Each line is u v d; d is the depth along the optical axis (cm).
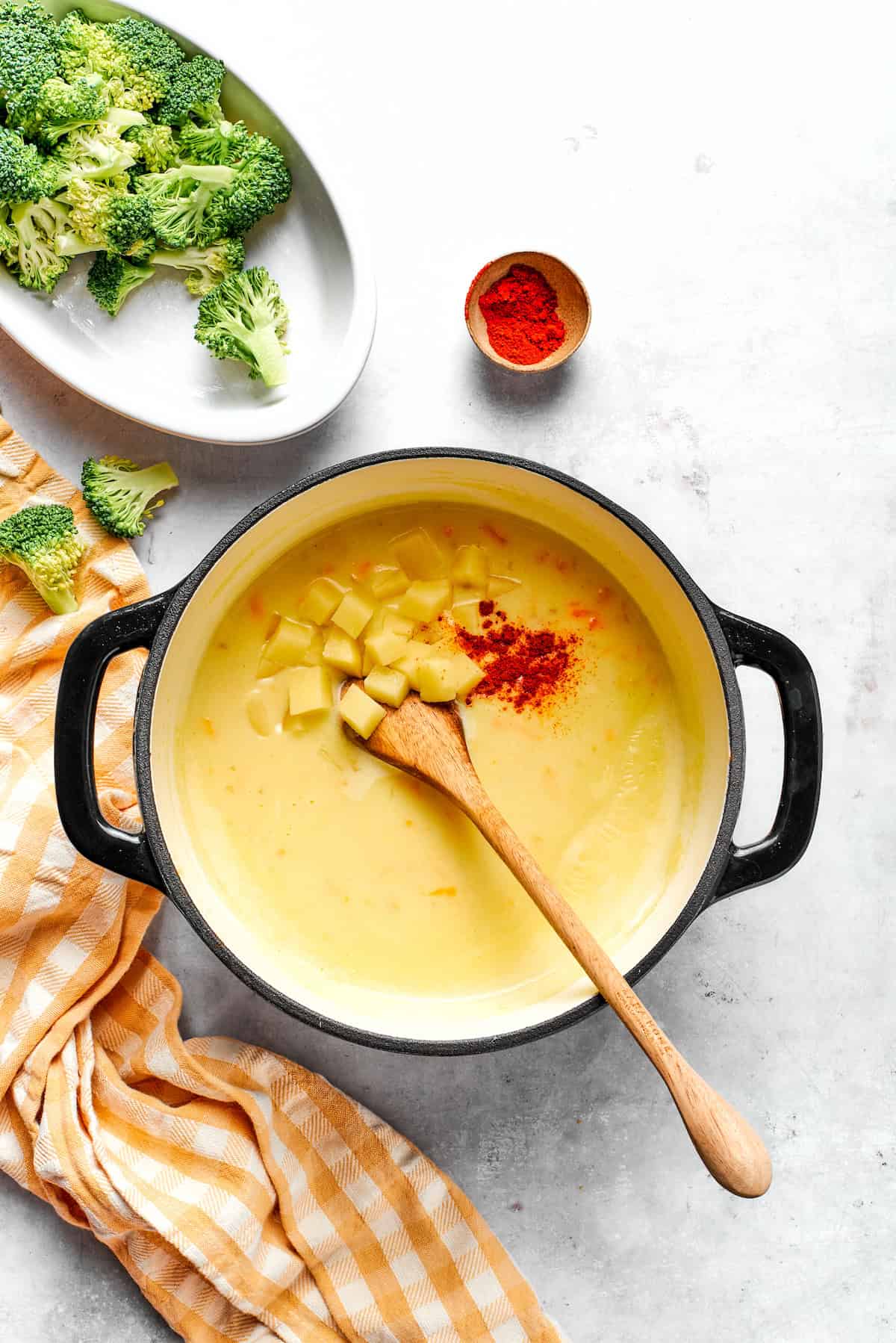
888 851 88
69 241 82
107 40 80
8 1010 83
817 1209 88
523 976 82
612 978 74
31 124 80
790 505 88
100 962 83
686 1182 87
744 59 87
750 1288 87
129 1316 86
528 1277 87
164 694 79
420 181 86
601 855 83
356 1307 84
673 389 87
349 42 86
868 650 88
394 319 86
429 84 86
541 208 87
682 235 87
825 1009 88
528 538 83
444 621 83
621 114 87
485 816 78
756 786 87
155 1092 85
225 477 86
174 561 86
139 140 82
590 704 83
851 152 88
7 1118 83
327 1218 84
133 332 84
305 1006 76
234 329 82
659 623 82
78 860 82
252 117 83
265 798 82
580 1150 87
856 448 88
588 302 83
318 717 82
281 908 82
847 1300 87
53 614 84
